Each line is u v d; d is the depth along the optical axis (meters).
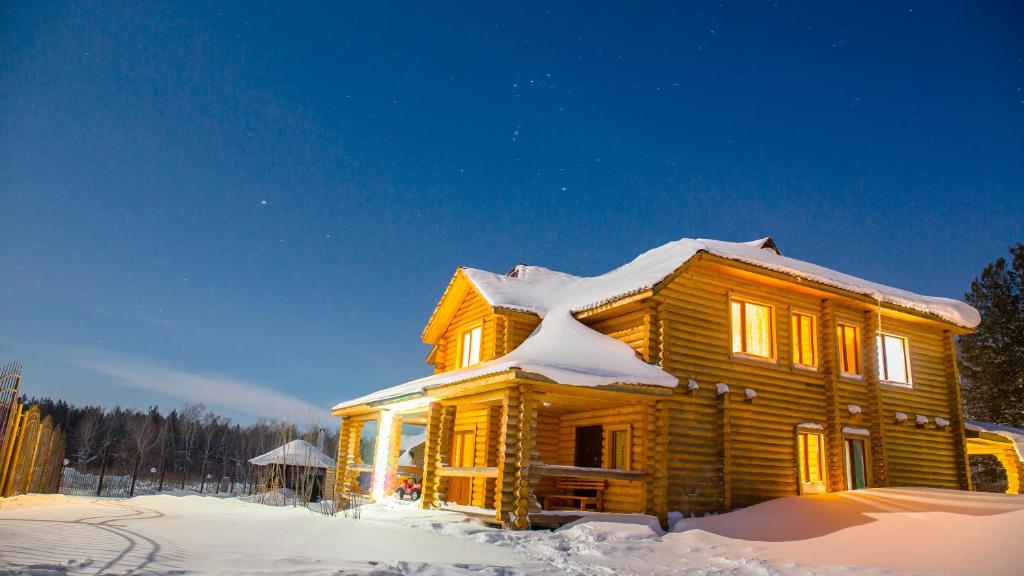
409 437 39.00
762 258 17.22
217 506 16.67
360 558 7.75
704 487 14.88
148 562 6.41
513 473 12.91
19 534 7.96
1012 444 20.61
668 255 17.14
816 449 17.12
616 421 15.85
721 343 16.09
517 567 8.40
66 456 60.66
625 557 10.44
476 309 20.61
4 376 14.89
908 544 10.63
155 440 58.09
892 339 19.27
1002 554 9.40
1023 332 32.12
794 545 11.55
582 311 17.02
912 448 18.45
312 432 20.06
